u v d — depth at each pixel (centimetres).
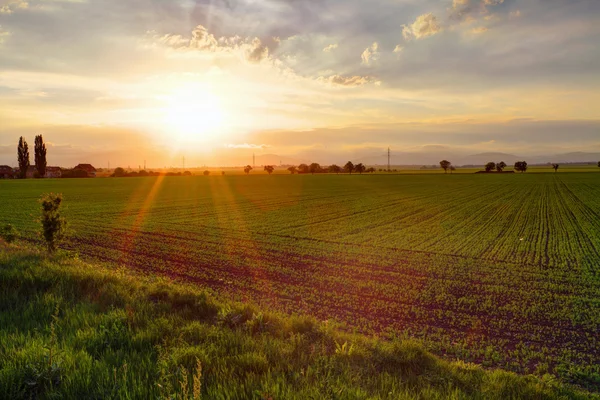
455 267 1880
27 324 624
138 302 823
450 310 1284
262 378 471
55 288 869
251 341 628
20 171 13925
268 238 2681
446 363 719
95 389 423
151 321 696
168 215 3941
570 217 3819
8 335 573
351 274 1734
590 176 13338
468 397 518
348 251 2252
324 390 444
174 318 739
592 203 5144
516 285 1580
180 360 511
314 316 1200
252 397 417
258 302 1322
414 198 5969
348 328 1109
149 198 5941
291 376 490
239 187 8838
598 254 2184
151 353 541
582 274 1753
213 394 421
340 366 566
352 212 4228
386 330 1103
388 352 709
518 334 1091
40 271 981
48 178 13838
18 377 430
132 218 3706
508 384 636
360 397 437
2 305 741
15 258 1177
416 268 1856
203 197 6100
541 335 1088
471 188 8288
